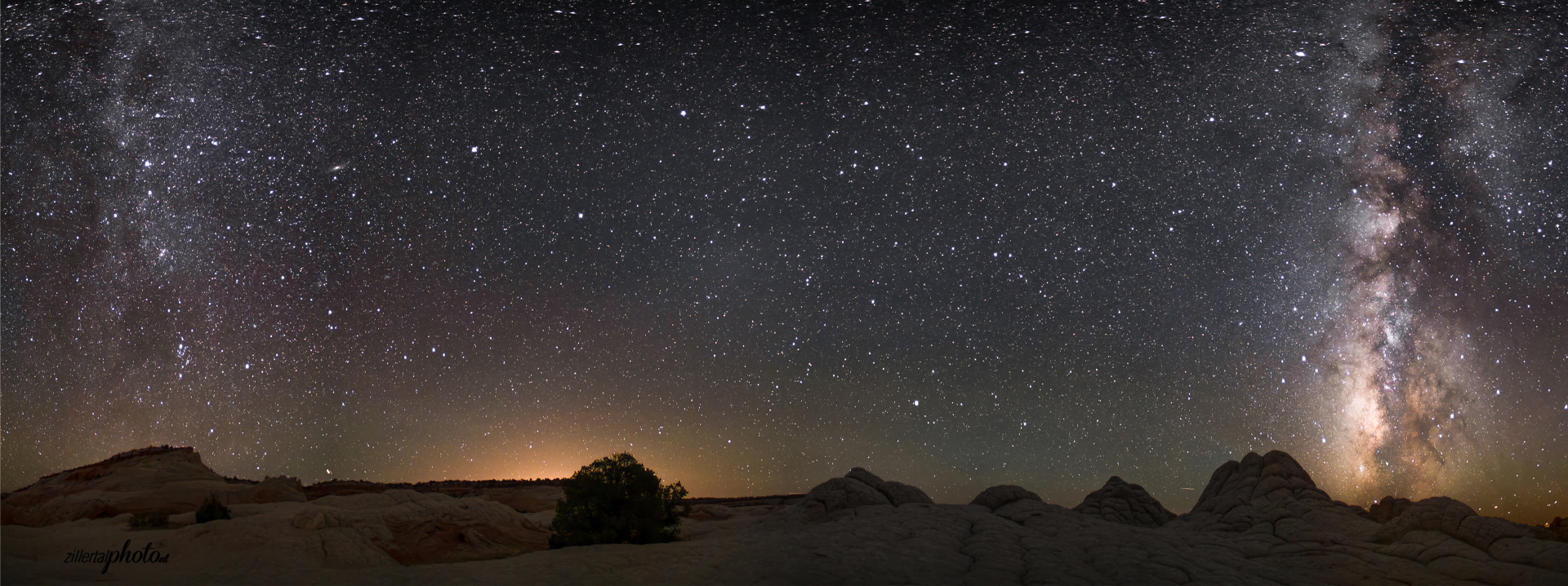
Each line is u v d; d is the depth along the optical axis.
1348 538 15.30
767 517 19.84
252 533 14.03
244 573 12.23
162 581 11.67
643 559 13.33
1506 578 12.21
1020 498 19.38
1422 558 13.64
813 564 12.71
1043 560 13.36
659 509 16.75
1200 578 12.76
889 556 13.38
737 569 12.53
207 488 23.02
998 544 14.41
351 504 20.64
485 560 14.85
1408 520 15.08
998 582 12.14
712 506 25.75
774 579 11.93
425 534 16.12
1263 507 18.05
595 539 15.85
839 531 15.45
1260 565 13.80
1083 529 16.23
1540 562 12.39
